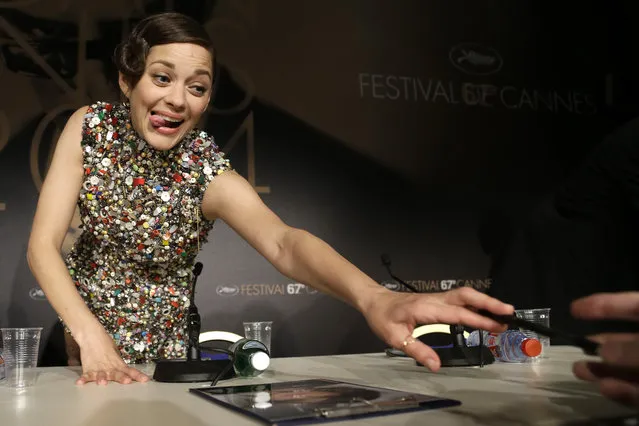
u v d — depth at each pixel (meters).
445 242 3.17
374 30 3.22
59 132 2.81
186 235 1.55
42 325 2.71
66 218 1.43
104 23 2.90
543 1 3.46
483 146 3.28
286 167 3.03
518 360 1.23
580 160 3.39
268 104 3.04
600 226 2.99
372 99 3.18
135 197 1.48
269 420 0.64
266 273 2.96
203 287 2.88
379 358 1.44
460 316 0.73
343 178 3.10
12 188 2.73
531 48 3.42
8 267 2.70
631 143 2.81
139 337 1.66
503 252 3.21
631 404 0.55
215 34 3.00
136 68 1.31
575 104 3.43
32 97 2.79
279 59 3.08
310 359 1.43
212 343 1.53
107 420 0.70
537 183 3.31
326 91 3.12
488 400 0.75
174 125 1.38
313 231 3.03
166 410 0.75
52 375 1.21
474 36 3.35
